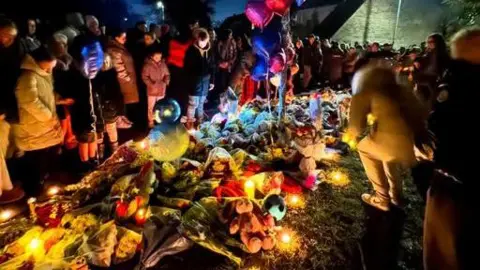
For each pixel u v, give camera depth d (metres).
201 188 4.34
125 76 6.52
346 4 24.28
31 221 3.72
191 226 3.51
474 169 2.20
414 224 4.07
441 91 2.40
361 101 3.75
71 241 3.26
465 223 2.23
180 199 4.01
